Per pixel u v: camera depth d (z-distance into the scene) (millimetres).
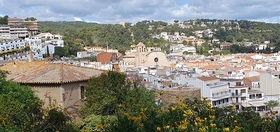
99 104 23672
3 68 32406
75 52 178750
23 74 29266
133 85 26094
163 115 10398
